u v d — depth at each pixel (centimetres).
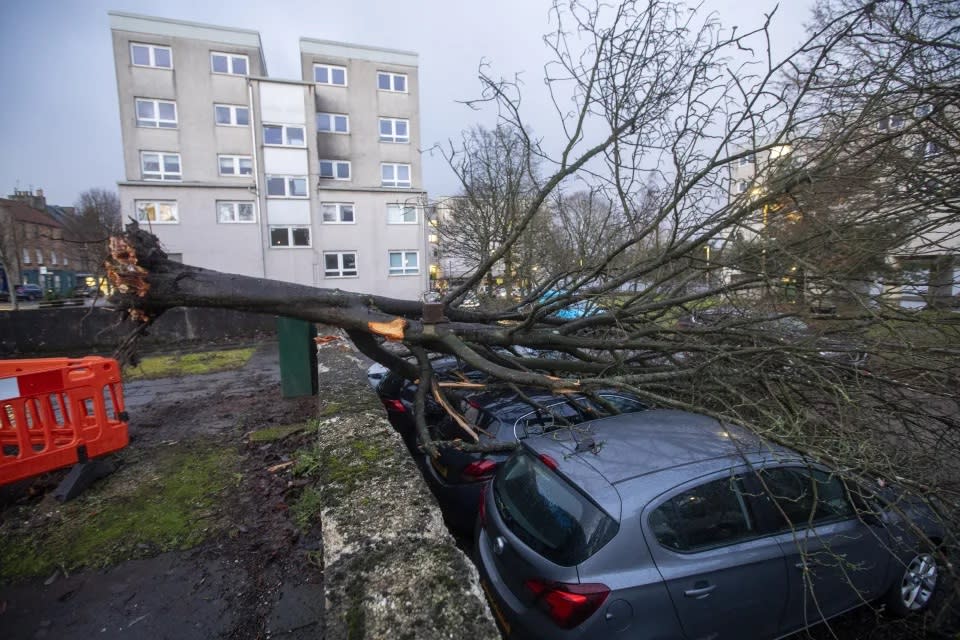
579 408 418
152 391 804
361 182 2728
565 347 438
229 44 2425
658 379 359
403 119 2797
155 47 2338
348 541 235
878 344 327
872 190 344
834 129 359
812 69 325
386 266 2577
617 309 417
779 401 327
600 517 238
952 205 325
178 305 360
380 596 197
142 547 330
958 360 307
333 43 2633
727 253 396
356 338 446
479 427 411
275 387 828
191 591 289
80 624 263
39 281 3919
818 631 301
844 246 344
